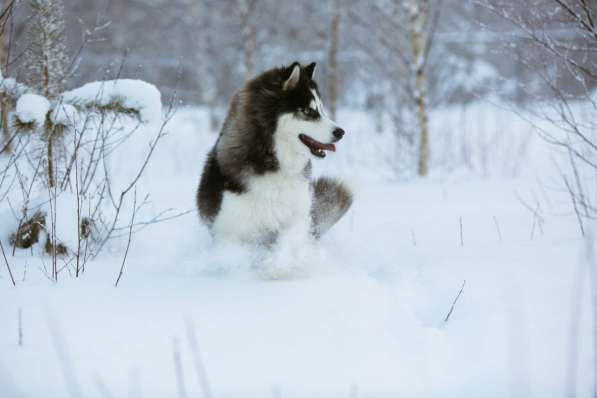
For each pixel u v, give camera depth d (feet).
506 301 10.11
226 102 48.52
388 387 7.48
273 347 8.57
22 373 7.58
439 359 8.30
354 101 57.36
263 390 7.36
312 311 9.99
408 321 9.69
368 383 7.57
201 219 14.12
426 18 29.94
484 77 35.53
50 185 14.32
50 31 14.42
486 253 13.23
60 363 7.91
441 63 35.96
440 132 34.24
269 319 9.64
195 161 35.45
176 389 7.32
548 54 15.67
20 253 13.74
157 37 49.14
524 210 17.76
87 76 19.86
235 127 12.92
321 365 8.05
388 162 30.55
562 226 14.88
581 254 12.07
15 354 8.10
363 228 17.30
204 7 48.62
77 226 13.47
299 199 13.16
